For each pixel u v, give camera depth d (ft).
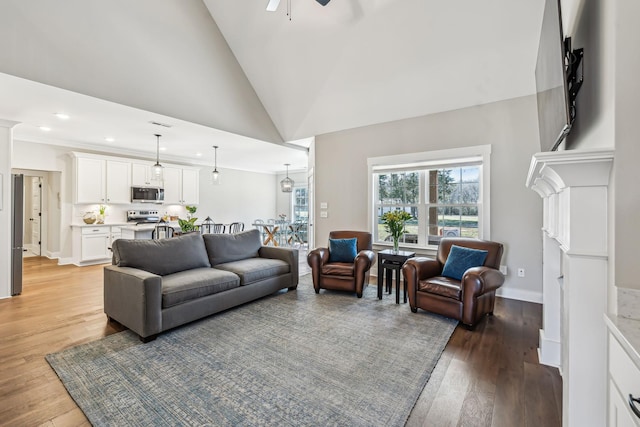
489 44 10.62
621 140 3.35
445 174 14.75
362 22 11.60
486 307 10.03
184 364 7.32
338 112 16.10
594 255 3.75
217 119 15.76
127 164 21.71
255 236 14.55
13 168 18.17
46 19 10.03
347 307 11.40
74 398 6.04
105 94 11.64
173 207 25.29
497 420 5.51
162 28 12.63
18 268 13.03
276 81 15.96
